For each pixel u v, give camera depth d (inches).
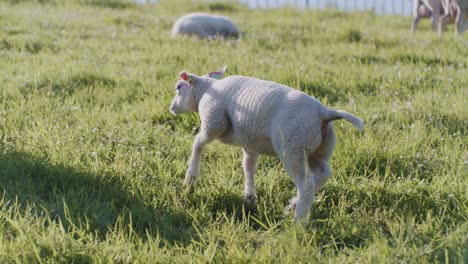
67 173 252.5
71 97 377.1
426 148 295.7
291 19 804.6
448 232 220.1
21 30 592.4
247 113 223.3
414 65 472.1
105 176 254.5
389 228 226.4
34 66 439.2
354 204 245.9
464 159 279.6
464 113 336.2
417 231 219.8
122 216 223.3
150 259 191.5
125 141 297.6
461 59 490.6
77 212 225.3
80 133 303.9
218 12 894.4
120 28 650.2
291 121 211.9
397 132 315.3
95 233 213.9
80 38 579.5
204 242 207.2
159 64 460.8
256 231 221.6
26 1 867.4
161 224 222.5
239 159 285.4
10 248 189.2
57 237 197.6
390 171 275.0
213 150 296.5
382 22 834.8
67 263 188.4
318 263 192.7
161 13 857.5
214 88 240.8
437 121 332.2
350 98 377.7
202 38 619.2
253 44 566.6
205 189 251.1
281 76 405.1
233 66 443.5
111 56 492.7
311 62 463.8
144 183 251.1
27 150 277.7
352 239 217.6
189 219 231.3
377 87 405.4
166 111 346.9
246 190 247.9
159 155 285.7
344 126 320.8
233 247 201.5
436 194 244.2
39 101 355.9
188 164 282.2
